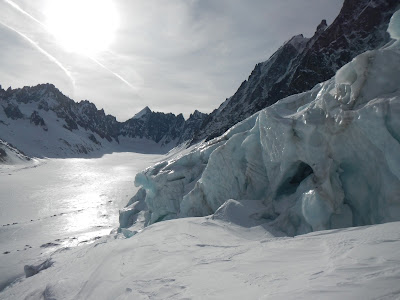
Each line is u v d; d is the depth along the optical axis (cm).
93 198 5241
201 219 1238
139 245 981
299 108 1496
